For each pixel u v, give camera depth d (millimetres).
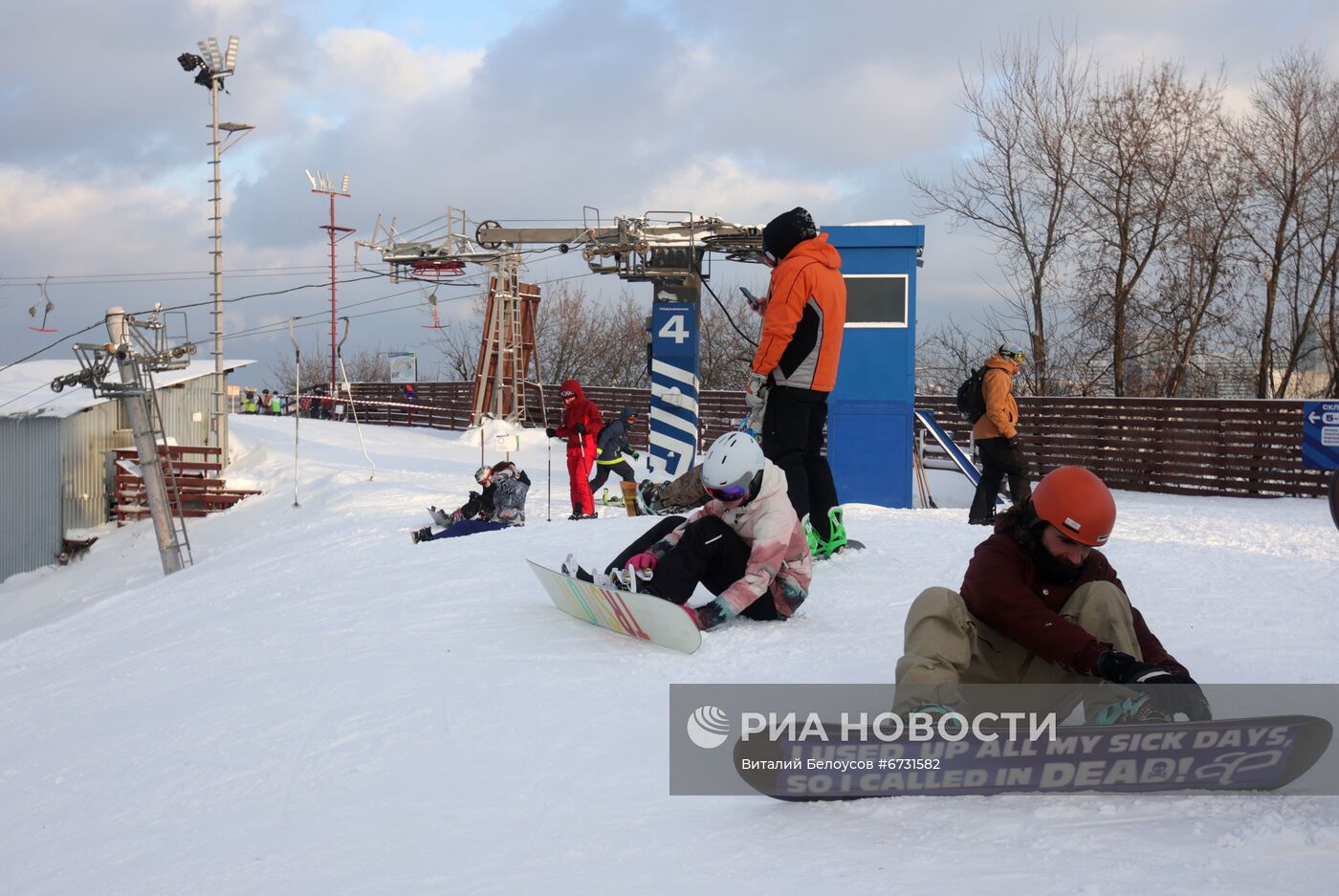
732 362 45188
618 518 10375
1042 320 25203
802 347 6852
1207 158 23000
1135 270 23719
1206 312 23359
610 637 5594
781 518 5238
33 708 6590
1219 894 2293
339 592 8289
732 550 5316
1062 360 25312
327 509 17469
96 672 7289
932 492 16281
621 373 49688
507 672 5074
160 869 3381
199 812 3904
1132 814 2799
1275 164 22516
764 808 3129
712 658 4973
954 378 28016
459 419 37656
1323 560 7168
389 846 3188
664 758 3697
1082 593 3363
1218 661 4617
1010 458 9977
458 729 4324
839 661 4785
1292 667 4445
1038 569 3420
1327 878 2357
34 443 21781
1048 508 3281
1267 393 22969
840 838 2801
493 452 27969
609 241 16422
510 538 9547
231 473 23641
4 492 21812
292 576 9961
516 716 4387
